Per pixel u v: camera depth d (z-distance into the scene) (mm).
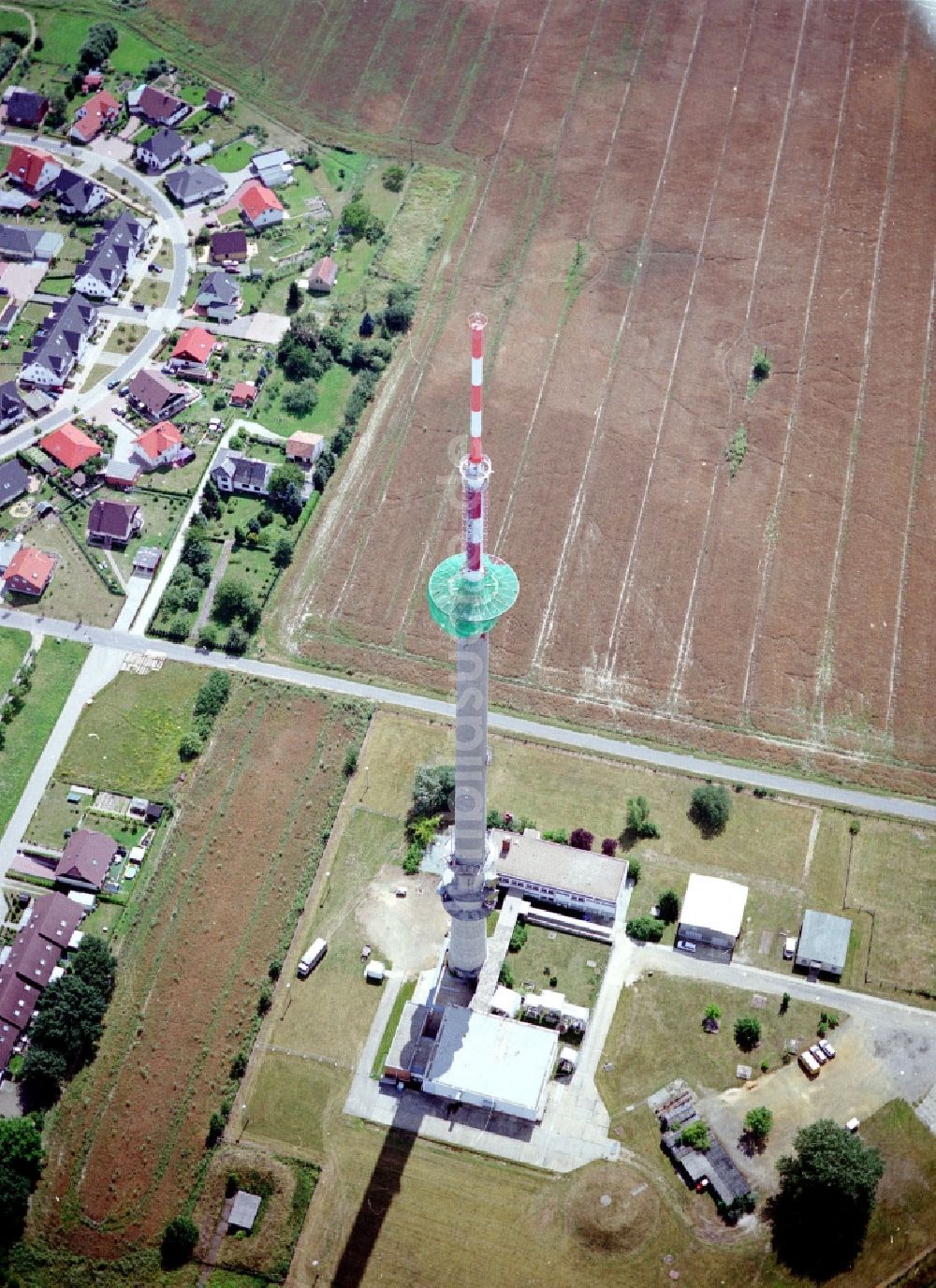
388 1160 154250
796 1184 147500
